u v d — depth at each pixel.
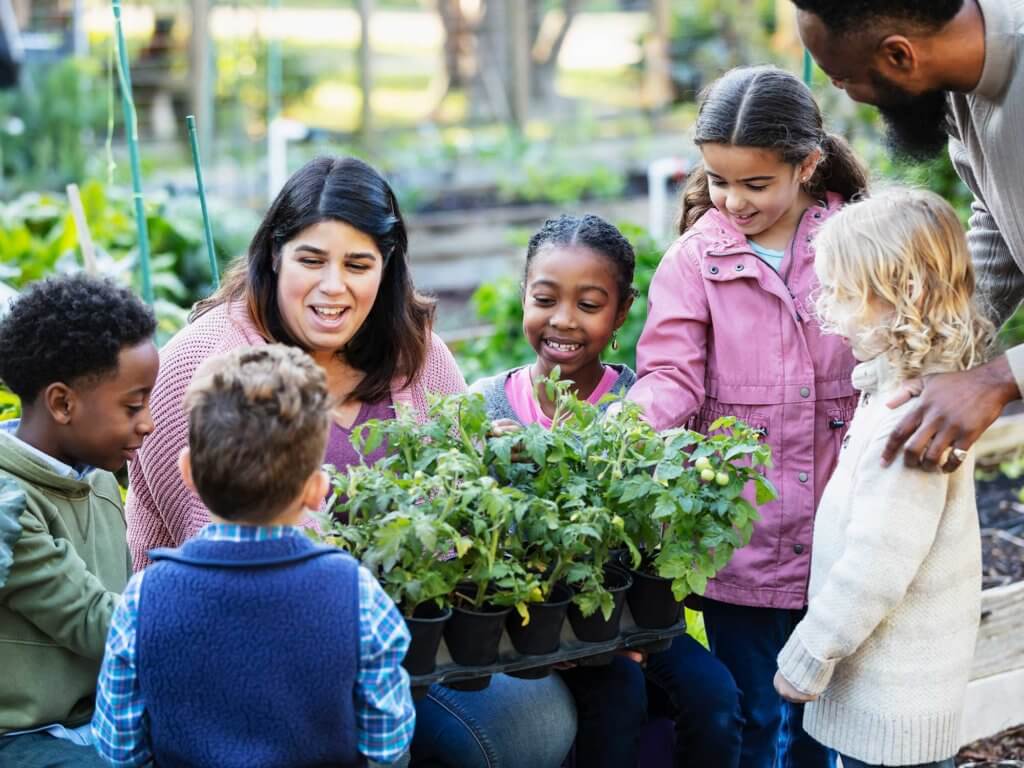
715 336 2.84
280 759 1.95
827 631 2.31
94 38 13.78
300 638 1.91
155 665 1.92
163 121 13.45
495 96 15.88
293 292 2.56
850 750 2.42
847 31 2.31
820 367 2.82
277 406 1.92
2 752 2.25
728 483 2.33
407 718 2.03
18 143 11.35
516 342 6.03
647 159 13.68
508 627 2.28
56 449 2.36
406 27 21.61
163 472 2.59
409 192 12.27
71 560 2.26
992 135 2.45
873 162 7.16
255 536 1.95
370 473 2.26
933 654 2.38
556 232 2.88
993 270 2.90
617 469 2.31
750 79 2.74
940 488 2.31
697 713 2.59
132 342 2.32
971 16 2.32
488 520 2.22
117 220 6.68
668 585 2.36
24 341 2.28
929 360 2.33
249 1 13.21
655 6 15.16
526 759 2.46
